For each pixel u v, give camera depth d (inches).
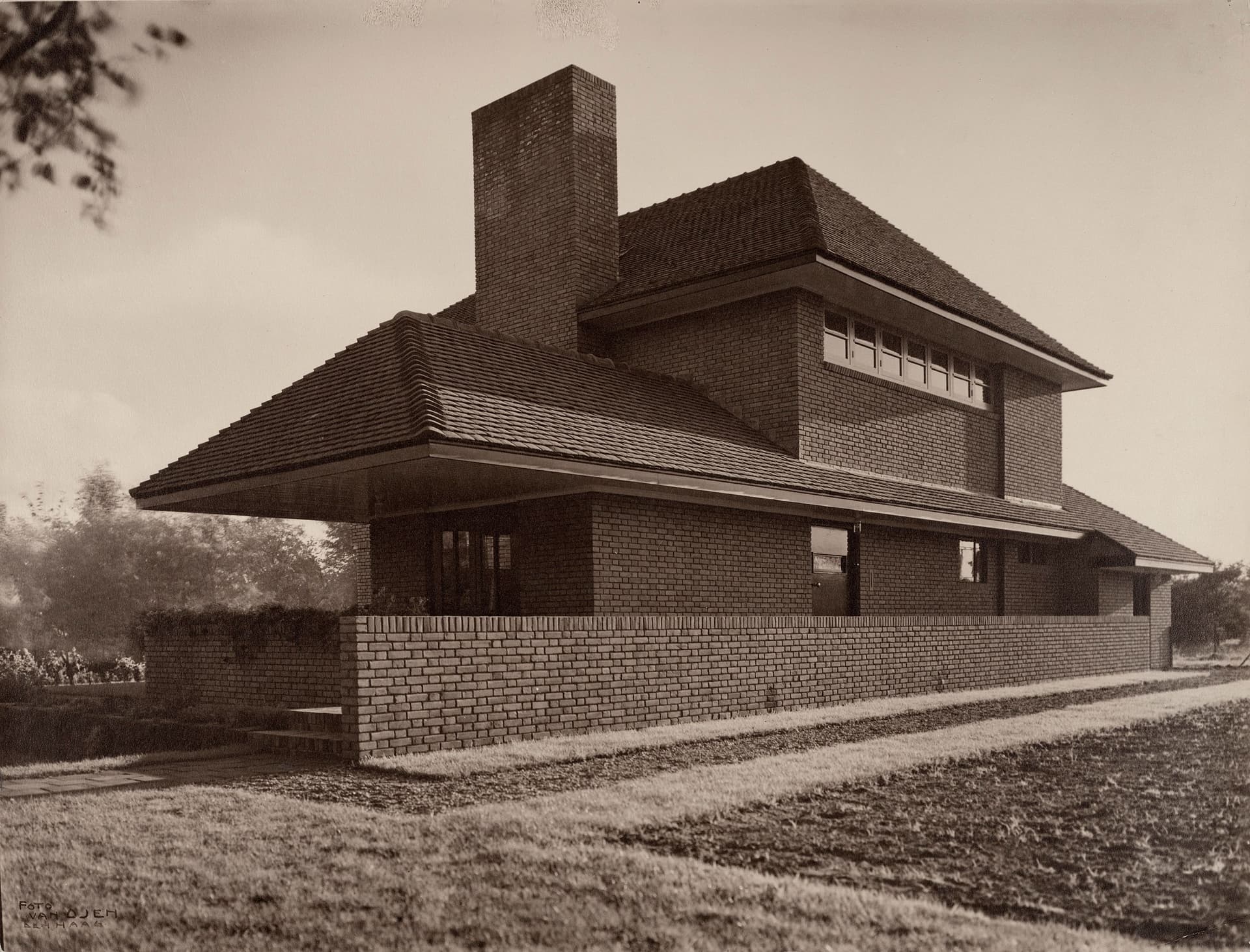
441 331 574.6
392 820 269.3
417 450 438.3
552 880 216.7
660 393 651.5
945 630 659.4
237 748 421.7
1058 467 943.7
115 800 299.9
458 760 363.3
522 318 754.8
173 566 1646.2
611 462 496.7
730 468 568.4
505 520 593.0
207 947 185.2
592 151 741.3
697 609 587.2
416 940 185.6
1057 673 768.3
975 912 200.5
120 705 584.1
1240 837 263.9
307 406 551.2
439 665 393.4
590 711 447.2
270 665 534.0
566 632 440.1
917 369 778.8
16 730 592.1
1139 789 323.0
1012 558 875.4
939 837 260.8
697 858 238.4
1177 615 1237.7
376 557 684.1
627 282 721.6
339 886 215.2
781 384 660.7
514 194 766.5
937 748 388.8
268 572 1859.0
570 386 583.8
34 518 1525.6
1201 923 201.0
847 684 583.2
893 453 737.6
